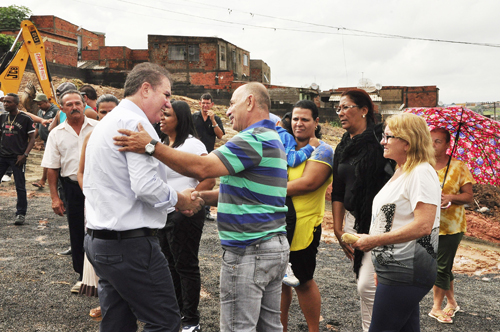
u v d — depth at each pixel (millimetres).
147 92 2553
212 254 5918
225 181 2502
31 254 5414
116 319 2602
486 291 5410
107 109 4734
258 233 2443
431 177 2432
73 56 36000
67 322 3613
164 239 3600
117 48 39188
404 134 2488
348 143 3252
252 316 2451
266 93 2637
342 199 3393
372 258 2574
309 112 3355
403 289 2451
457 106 3916
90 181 2441
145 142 2320
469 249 8008
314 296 3336
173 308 2584
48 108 9000
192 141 3541
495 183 4055
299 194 3168
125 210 2398
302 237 3227
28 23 13844
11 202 8453
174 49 37969
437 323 4121
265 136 2471
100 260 2424
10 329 3426
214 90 30438
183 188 3514
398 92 53562
